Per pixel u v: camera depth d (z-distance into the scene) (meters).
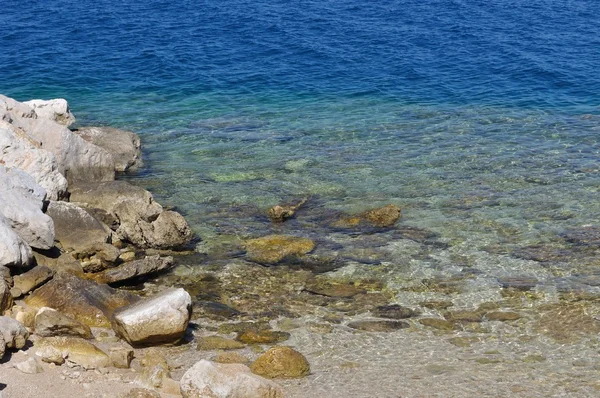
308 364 17.36
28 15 56.50
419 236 24.39
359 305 20.44
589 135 33.72
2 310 18.22
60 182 25.08
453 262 22.77
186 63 45.47
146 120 36.12
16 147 24.69
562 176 29.05
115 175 29.25
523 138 33.41
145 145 32.88
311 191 27.95
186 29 53.03
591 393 16.48
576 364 17.70
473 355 18.08
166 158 31.38
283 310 20.19
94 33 51.81
